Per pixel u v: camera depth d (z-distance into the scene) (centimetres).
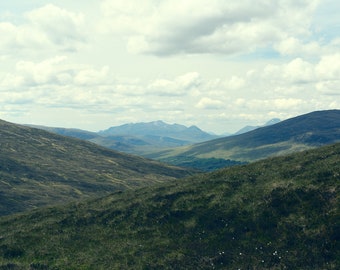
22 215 5378
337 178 3984
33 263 3484
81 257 3575
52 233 4294
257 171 5169
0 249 3869
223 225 3825
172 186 5456
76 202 5825
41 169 18188
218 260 3281
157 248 3609
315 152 5375
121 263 3362
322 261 2953
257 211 3850
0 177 14762
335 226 3238
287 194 3953
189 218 4128
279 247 3272
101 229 4300
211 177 5456
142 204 4766
